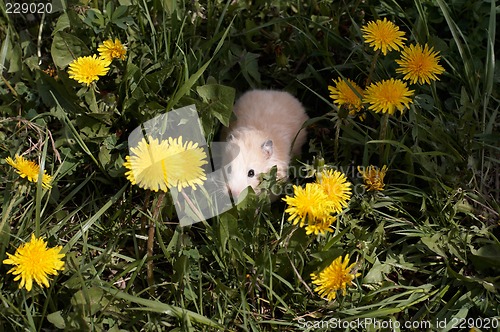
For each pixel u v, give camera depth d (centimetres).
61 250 65
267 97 81
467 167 71
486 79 75
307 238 64
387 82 66
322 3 83
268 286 65
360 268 66
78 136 70
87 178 71
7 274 64
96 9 77
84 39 76
